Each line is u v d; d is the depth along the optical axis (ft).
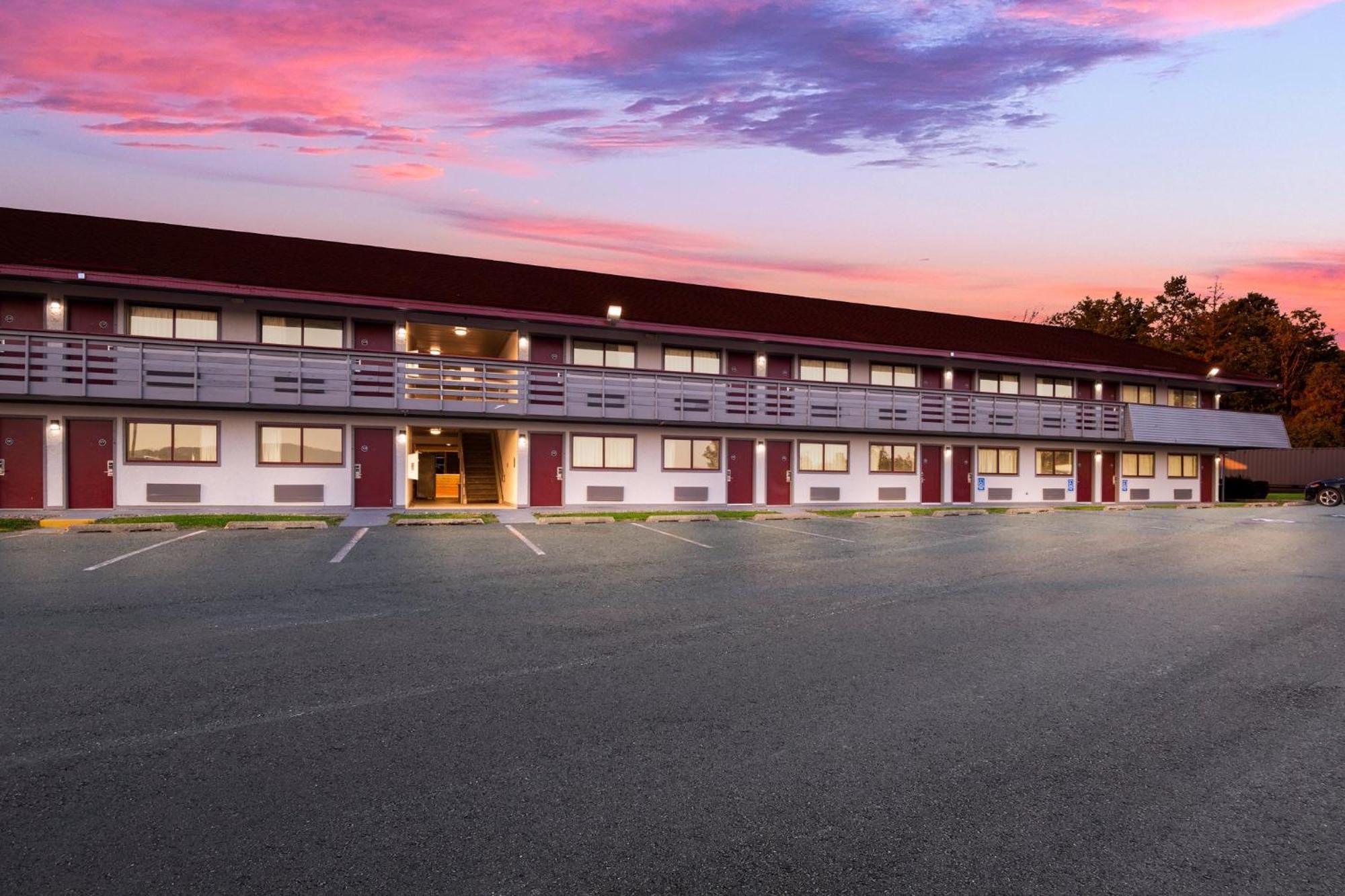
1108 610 32.12
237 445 72.02
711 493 90.07
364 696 19.75
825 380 97.55
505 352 98.07
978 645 25.82
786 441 94.68
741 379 87.56
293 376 71.87
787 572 40.68
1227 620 30.50
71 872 11.50
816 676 22.02
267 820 13.21
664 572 40.14
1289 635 28.04
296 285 71.26
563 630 26.99
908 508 92.27
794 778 15.25
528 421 81.61
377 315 76.23
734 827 13.21
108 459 68.69
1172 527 70.59
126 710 18.47
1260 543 57.77
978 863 12.19
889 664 23.38
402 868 11.76
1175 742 17.44
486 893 11.12
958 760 16.24
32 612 28.37
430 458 96.32
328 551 45.57
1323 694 21.07
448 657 23.39
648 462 87.15
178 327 70.64
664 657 23.75
